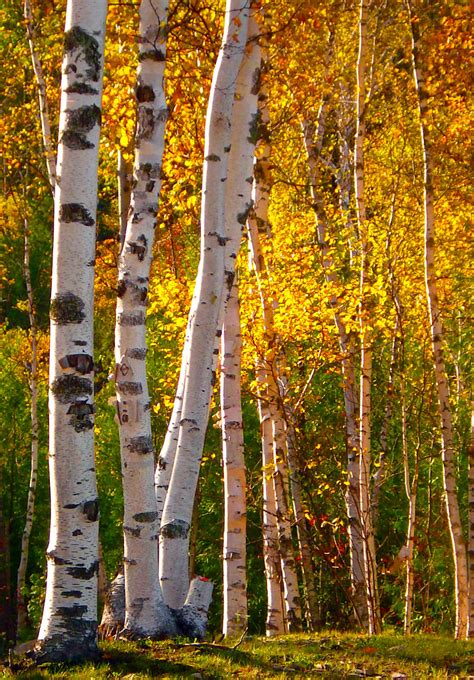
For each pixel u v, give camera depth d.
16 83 17.86
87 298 6.52
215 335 8.46
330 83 16.02
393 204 16.62
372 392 20.75
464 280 20.19
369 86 17.92
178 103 13.14
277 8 12.05
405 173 17.91
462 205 18.91
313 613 18.36
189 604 8.38
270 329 13.90
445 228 19.02
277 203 20.20
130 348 7.72
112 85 12.59
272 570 14.31
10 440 29.92
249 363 15.22
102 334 27.80
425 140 14.46
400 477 22.67
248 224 13.55
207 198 8.38
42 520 30.45
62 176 6.49
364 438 14.70
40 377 27.45
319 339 16.17
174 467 8.55
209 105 8.44
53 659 6.46
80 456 6.45
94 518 6.51
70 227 6.48
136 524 7.74
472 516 13.03
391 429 21.50
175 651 7.38
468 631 13.02
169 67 12.76
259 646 8.99
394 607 19.11
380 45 18.70
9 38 16.97
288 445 16.52
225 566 12.14
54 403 6.45
